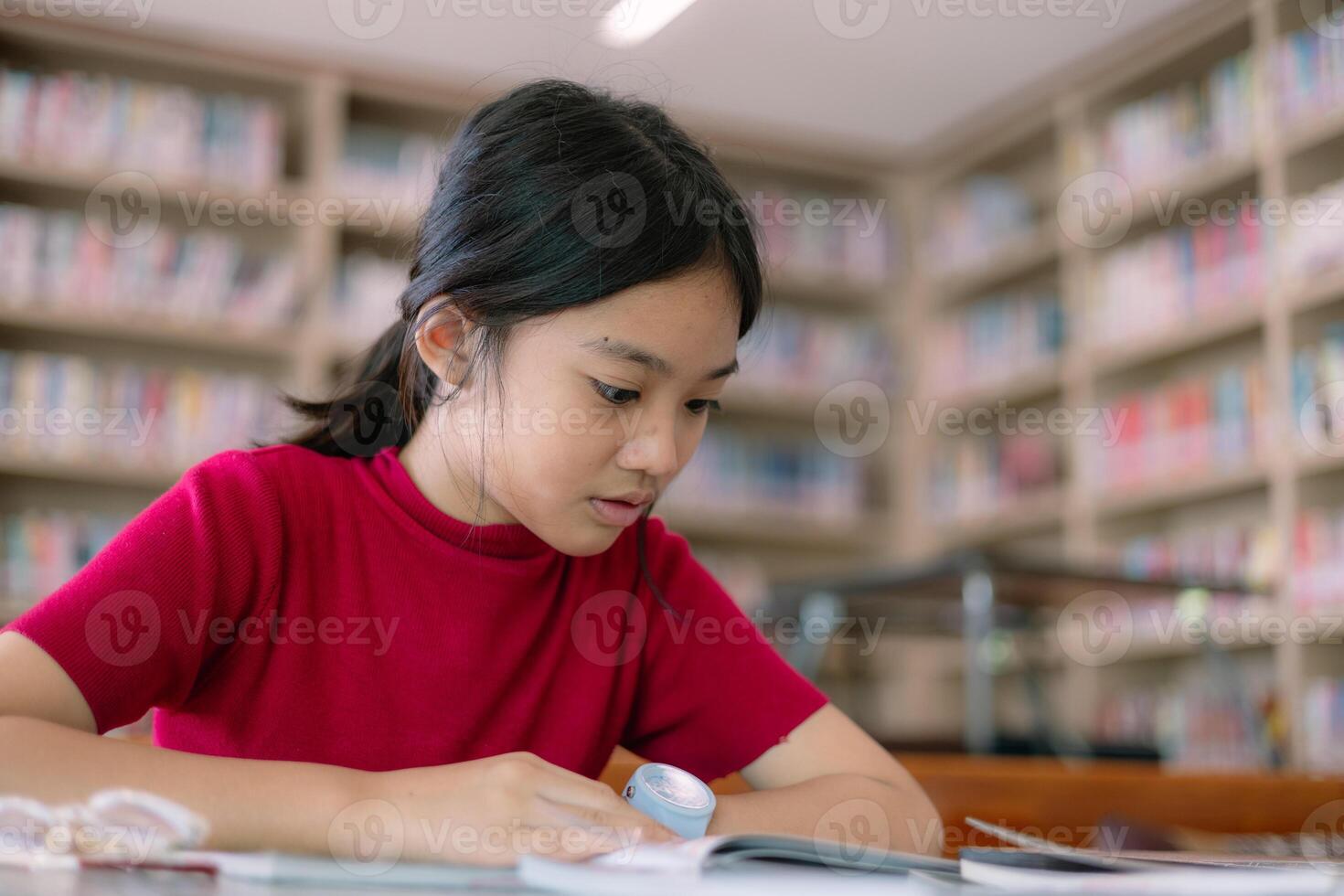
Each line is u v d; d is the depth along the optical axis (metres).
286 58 3.49
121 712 0.74
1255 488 3.28
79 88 3.26
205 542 0.80
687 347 0.75
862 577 2.36
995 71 3.66
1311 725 2.94
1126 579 2.27
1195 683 3.54
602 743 0.94
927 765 1.36
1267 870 0.57
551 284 0.74
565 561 0.95
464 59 3.49
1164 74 3.60
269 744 0.85
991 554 2.16
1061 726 3.83
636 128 0.80
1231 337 3.36
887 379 4.30
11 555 3.12
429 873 0.53
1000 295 4.26
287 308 3.41
